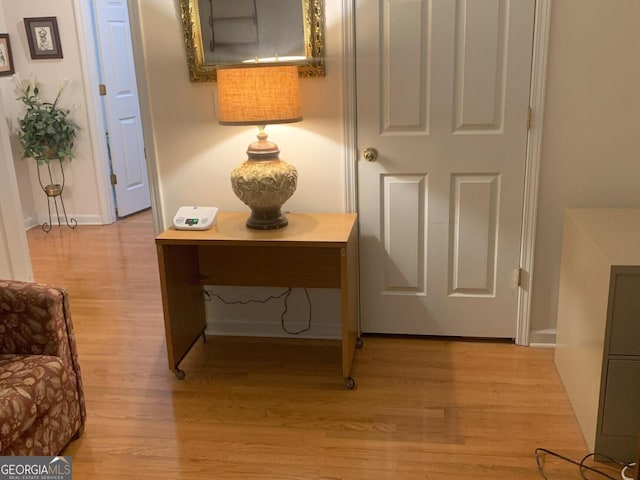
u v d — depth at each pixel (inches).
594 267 87.2
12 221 118.9
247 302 126.0
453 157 112.0
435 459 88.9
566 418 97.4
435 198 114.6
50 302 86.8
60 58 198.4
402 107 110.8
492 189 112.7
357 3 107.0
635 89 104.7
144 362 118.7
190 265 116.3
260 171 103.7
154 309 142.5
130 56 215.8
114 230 204.7
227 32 110.8
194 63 112.9
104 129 208.5
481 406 101.1
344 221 111.3
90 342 127.2
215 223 110.8
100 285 157.5
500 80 107.4
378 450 91.2
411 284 120.1
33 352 89.0
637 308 80.7
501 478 84.7
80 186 208.8
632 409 84.4
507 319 119.5
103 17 202.1
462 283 118.6
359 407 102.0
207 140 117.8
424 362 114.9
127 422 99.7
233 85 99.6
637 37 102.5
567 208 110.0
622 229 93.7
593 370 87.4
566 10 102.7
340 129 113.3
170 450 92.6
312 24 107.9
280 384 109.7
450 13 105.5
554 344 119.1
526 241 113.8
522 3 103.3
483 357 116.1
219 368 115.6
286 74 100.1
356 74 110.2
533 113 107.4
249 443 93.7
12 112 200.4
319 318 124.6
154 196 121.7
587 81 105.3
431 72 108.5
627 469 85.3
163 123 118.1
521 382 107.6
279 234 104.8
